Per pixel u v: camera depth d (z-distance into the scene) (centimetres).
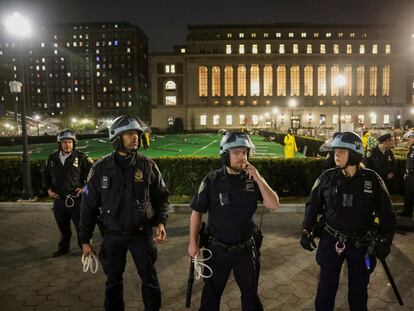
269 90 10025
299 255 624
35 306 460
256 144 4031
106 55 15400
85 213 391
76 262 605
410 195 812
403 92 9850
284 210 939
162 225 397
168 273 556
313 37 9919
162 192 405
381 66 9881
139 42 15900
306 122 9962
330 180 365
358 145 349
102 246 386
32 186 1134
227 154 344
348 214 351
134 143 380
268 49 9956
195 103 9962
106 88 15462
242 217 342
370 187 352
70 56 15512
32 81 15700
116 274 388
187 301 372
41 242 709
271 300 471
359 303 351
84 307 457
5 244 698
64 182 614
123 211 375
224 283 352
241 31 9994
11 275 554
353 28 9925
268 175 1105
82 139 6438
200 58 9931
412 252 629
